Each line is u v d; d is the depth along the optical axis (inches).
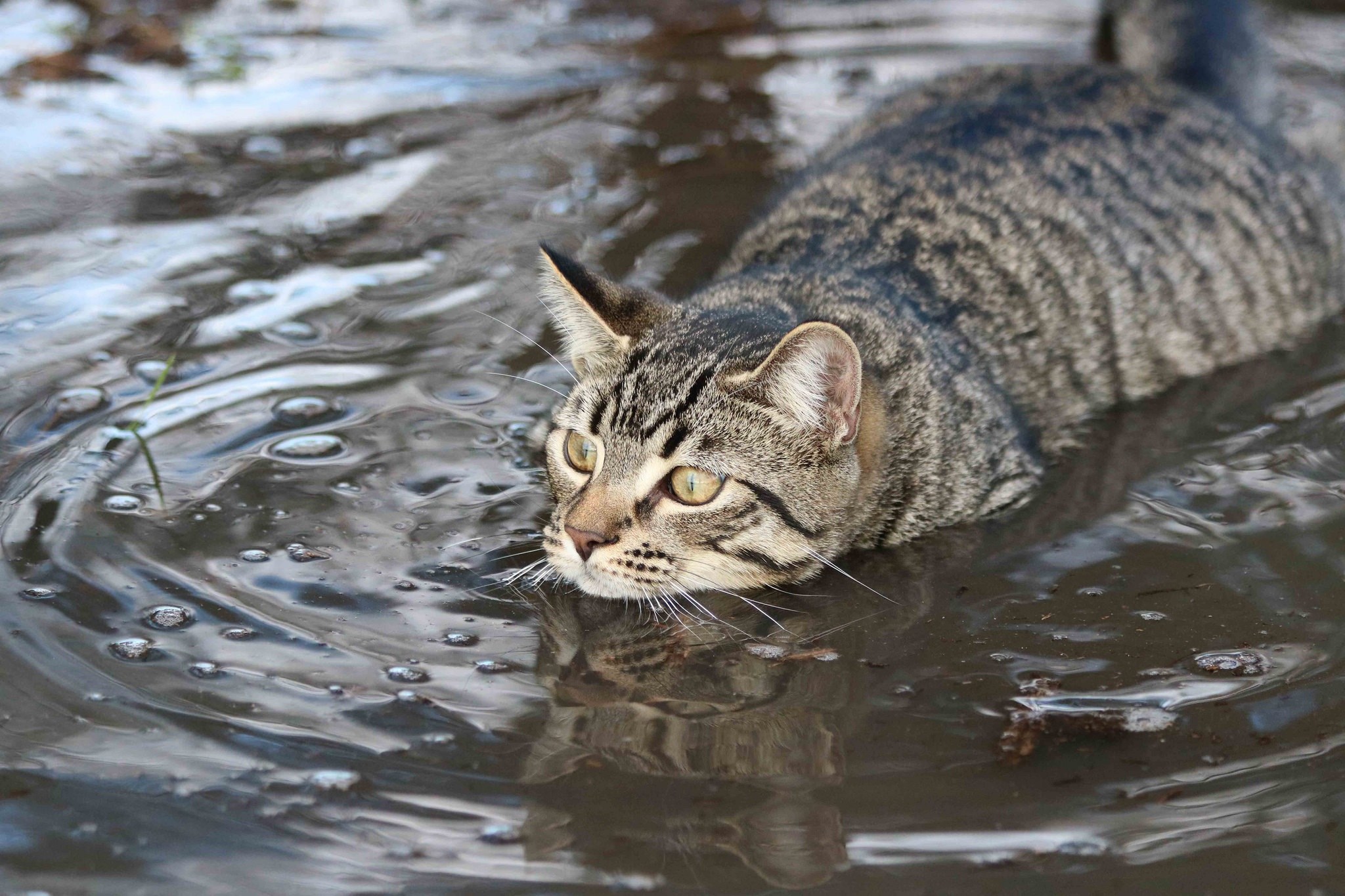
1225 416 239.3
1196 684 165.9
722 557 193.3
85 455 210.8
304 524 197.8
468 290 266.4
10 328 245.8
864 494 202.7
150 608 177.0
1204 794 146.7
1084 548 199.5
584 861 137.3
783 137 343.0
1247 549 195.6
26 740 152.1
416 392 233.3
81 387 229.3
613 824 142.6
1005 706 163.2
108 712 157.5
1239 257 261.9
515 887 133.6
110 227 287.1
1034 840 140.3
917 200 246.5
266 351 243.6
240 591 182.1
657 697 166.6
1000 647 176.1
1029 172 254.4
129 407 224.5
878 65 393.7
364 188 309.6
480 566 191.3
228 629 173.8
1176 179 262.7
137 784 146.3
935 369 213.9
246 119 346.3
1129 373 248.1
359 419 224.8
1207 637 175.6
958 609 186.4
